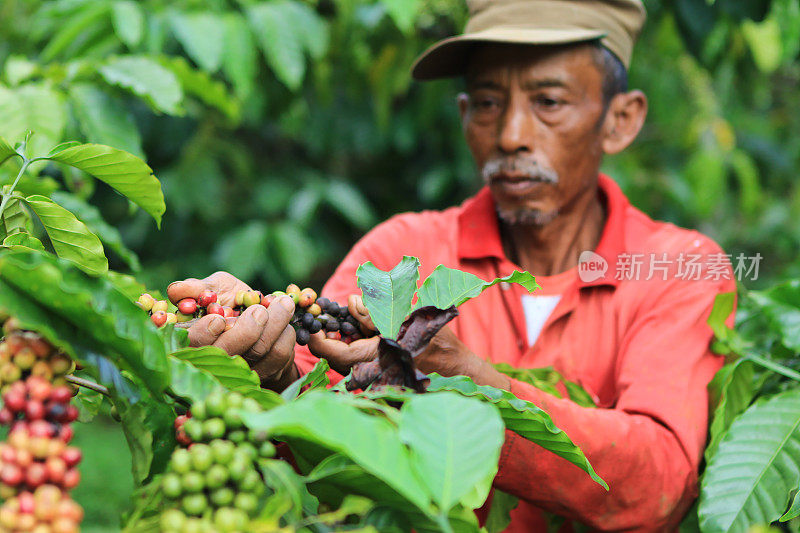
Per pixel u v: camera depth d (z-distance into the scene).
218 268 3.80
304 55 2.89
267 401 0.81
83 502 3.49
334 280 1.51
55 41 2.20
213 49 2.34
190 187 3.73
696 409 1.24
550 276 1.52
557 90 1.40
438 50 1.52
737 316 1.43
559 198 1.45
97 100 1.60
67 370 0.70
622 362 1.34
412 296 0.89
